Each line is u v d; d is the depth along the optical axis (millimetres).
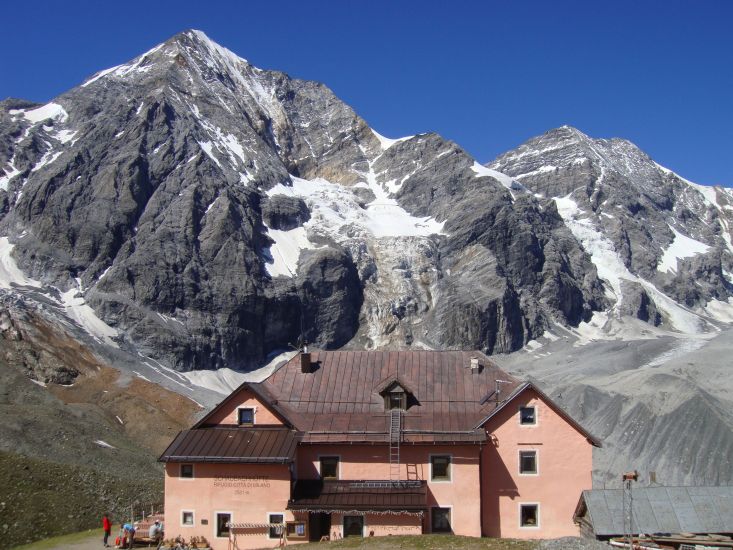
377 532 54719
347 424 58469
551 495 57844
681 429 110000
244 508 55312
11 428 103438
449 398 60375
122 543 56094
